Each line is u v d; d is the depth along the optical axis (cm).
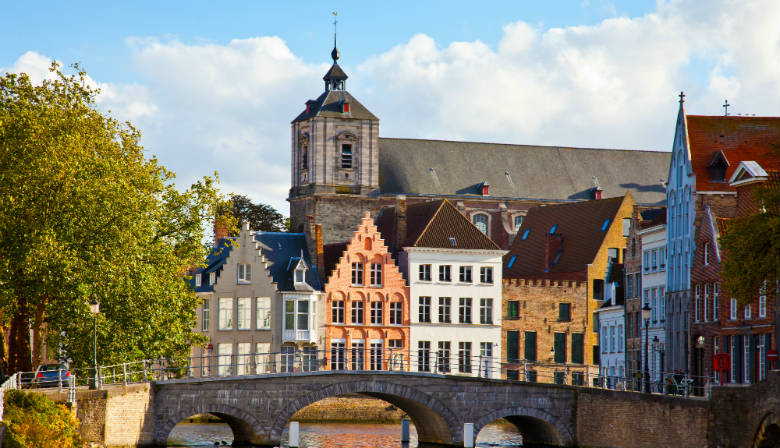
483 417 10962
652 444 9750
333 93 19462
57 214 8875
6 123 8919
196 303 10469
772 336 10181
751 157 12169
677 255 12450
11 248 8662
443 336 15038
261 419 10306
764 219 8219
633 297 13788
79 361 9506
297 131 19588
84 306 8881
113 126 9994
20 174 8775
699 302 11750
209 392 10062
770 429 8294
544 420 10994
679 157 12456
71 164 8906
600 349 14925
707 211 11594
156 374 12138
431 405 10869
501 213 19712
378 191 19212
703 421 9044
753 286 8281
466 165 19975
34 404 7494
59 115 9256
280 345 14400
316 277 14788
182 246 10238
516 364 15388
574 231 16712
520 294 15488
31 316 9369
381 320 14850
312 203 19038
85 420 8862
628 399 10162
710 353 11412
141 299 9494
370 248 14888
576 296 15712
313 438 11662
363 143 19262
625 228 16112
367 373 10700
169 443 10406
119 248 9131
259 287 14588
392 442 11294
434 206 15525
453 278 15125
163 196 10231
